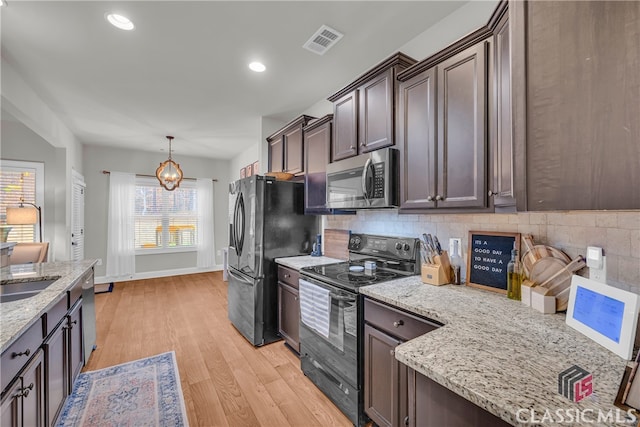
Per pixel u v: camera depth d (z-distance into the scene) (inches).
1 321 43.8
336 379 70.6
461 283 67.3
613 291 35.8
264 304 104.3
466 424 28.9
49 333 56.2
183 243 227.1
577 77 26.3
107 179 199.9
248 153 204.7
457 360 31.9
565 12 27.1
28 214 135.8
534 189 28.7
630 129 23.6
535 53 28.8
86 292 87.4
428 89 62.8
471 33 53.4
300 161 115.3
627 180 23.8
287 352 99.0
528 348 34.9
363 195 74.9
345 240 103.8
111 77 100.3
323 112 120.7
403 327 53.6
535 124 28.7
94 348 99.0
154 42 80.5
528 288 50.8
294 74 99.7
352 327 65.2
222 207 244.8
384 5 67.6
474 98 53.9
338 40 80.9
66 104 123.3
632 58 23.6
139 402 71.8
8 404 39.8
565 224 50.8
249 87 109.5
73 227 166.2
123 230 201.3
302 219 114.6
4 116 140.2
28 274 76.8
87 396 73.7
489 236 62.4
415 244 77.8
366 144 78.7
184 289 180.9
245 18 71.3
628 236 42.0
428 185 62.5
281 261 102.6
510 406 23.9
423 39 77.9
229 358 94.7
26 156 149.9
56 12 67.7
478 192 53.1
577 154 26.2
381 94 74.3
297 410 69.7
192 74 98.9
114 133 166.7
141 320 128.0
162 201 220.1
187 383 80.4
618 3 24.4
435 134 61.1
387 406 56.7
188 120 145.0
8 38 77.5
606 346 34.6
